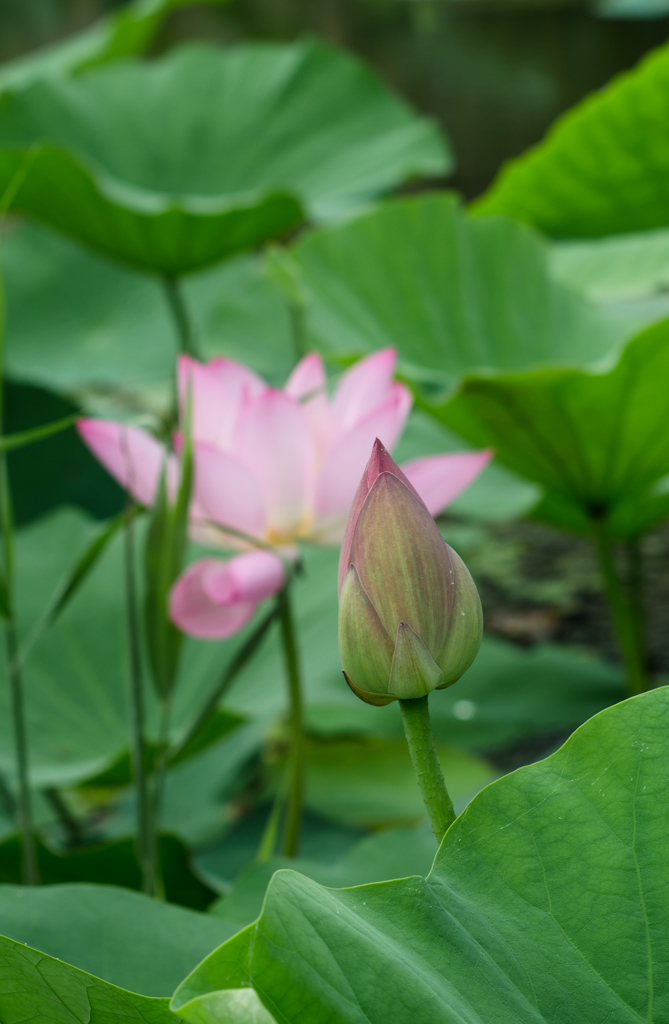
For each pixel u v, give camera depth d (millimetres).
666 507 3072
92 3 16812
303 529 1853
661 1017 1413
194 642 2861
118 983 1570
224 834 2939
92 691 2648
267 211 3207
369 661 1439
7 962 1459
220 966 1407
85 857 1916
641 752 1475
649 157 3697
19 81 6555
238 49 5504
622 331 3734
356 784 3404
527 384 2553
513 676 3471
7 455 3580
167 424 1913
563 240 4527
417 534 1438
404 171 4906
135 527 3061
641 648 3373
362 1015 1387
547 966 1429
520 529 5672
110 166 5020
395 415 1808
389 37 17969
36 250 5395
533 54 15281
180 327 3625
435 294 3729
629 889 1448
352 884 1840
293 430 1809
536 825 1467
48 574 2934
